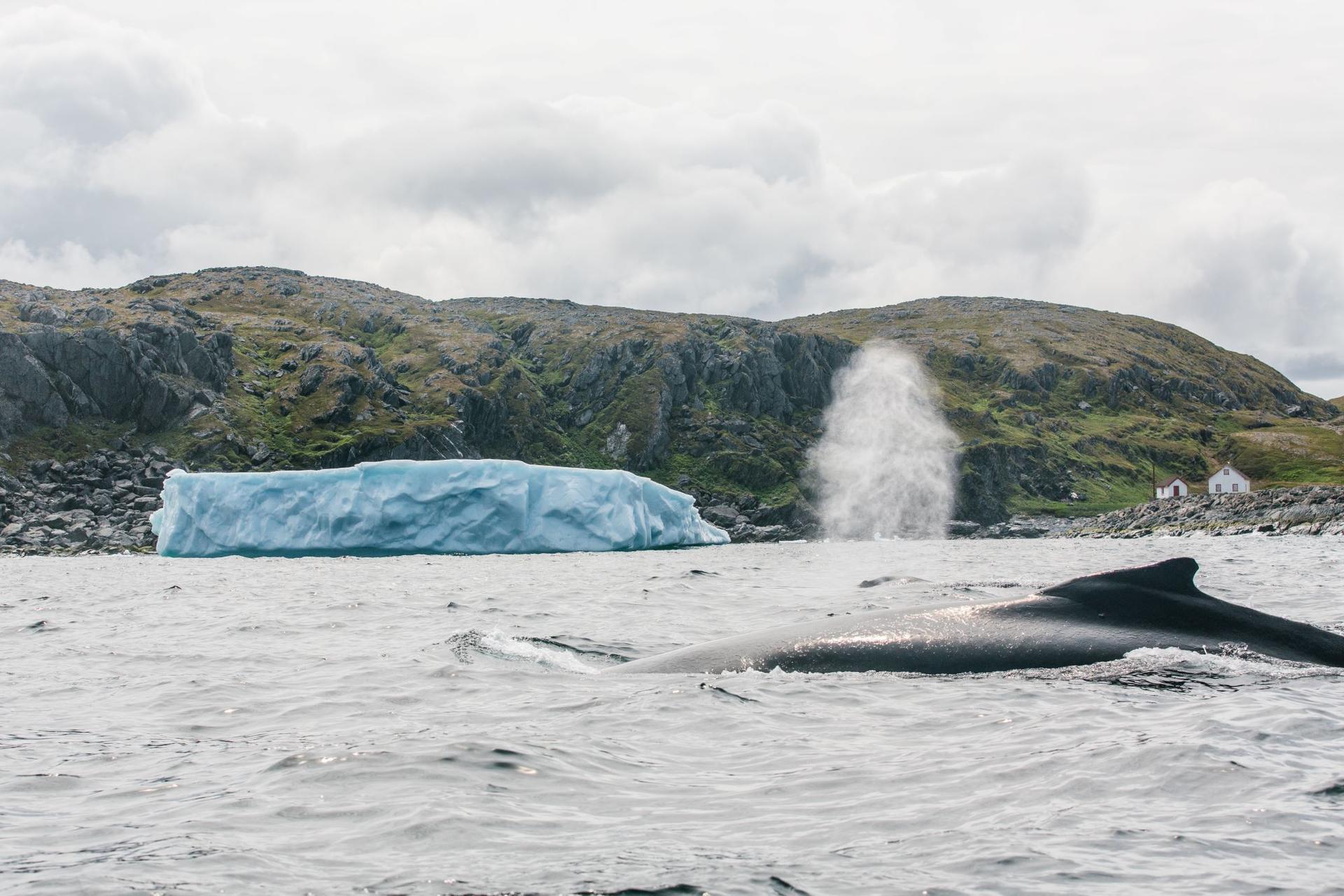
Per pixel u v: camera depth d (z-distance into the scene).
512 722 10.97
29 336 104.00
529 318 165.38
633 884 6.22
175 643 19.66
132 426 105.88
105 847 7.07
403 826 7.39
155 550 86.44
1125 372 168.62
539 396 137.00
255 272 175.12
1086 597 13.25
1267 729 9.34
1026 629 12.84
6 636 21.84
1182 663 11.93
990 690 11.48
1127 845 6.71
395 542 73.56
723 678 12.70
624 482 81.06
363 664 15.88
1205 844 6.68
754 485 124.50
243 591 37.22
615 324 156.75
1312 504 90.31
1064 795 7.82
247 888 6.24
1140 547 76.69
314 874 6.46
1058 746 9.20
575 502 77.31
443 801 7.95
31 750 10.19
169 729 11.25
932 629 13.20
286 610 27.80
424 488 74.44
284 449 109.69
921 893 6.03
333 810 7.84
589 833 7.24
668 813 7.74
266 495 74.00
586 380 139.75
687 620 23.33
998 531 114.19
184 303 149.38
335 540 73.00
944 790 8.14
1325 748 8.78
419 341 142.75
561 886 6.20
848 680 12.30
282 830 7.38
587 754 9.48
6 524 89.62
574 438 133.38
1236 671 11.64
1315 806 7.31
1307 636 12.59
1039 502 124.31
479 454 124.75
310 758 9.45
